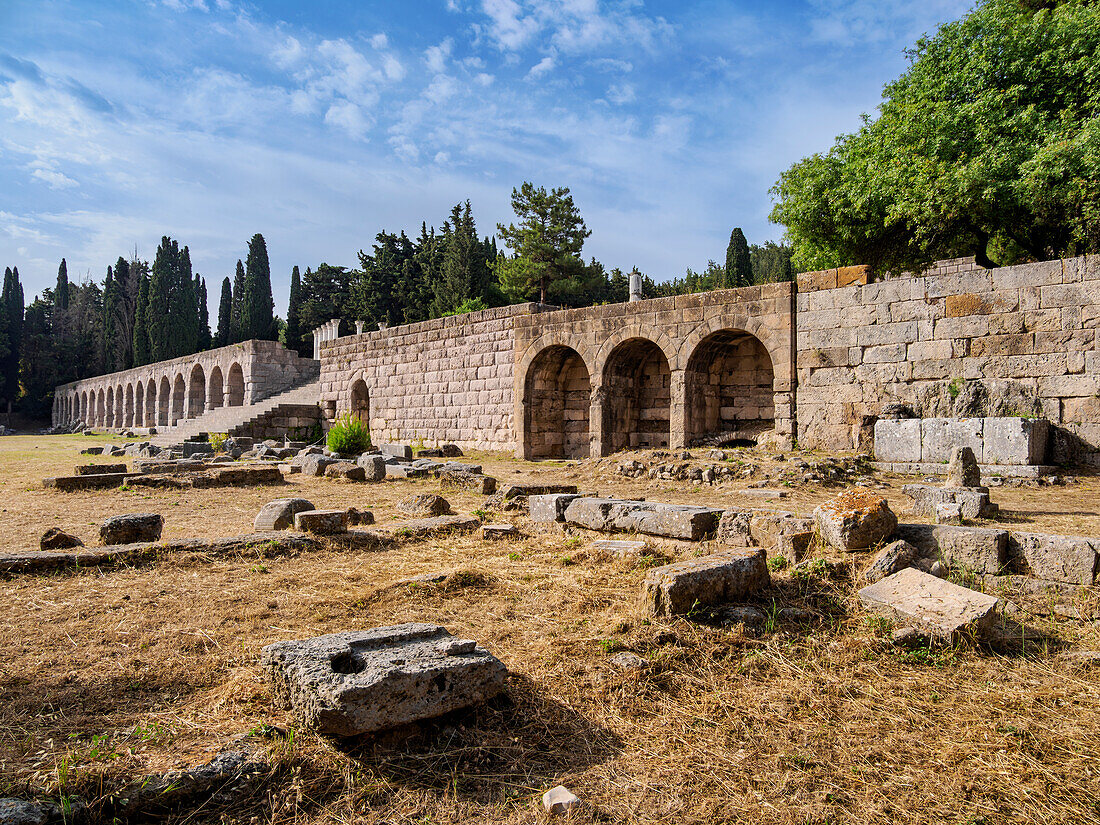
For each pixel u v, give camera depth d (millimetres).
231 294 77438
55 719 3580
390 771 3229
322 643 3842
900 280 15750
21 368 79250
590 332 21766
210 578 6340
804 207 23141
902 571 5633
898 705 4062
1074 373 13531
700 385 20391
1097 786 3264
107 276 76938
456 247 49938
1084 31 17438
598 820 2971
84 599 5652
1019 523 7988
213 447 26656
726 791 3215
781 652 4699
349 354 32250
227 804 2924
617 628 4879
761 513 7535
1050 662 4621
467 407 26016
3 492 13062
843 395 16484
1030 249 20734
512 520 9391
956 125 18875
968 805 3133
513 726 3691
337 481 15133
